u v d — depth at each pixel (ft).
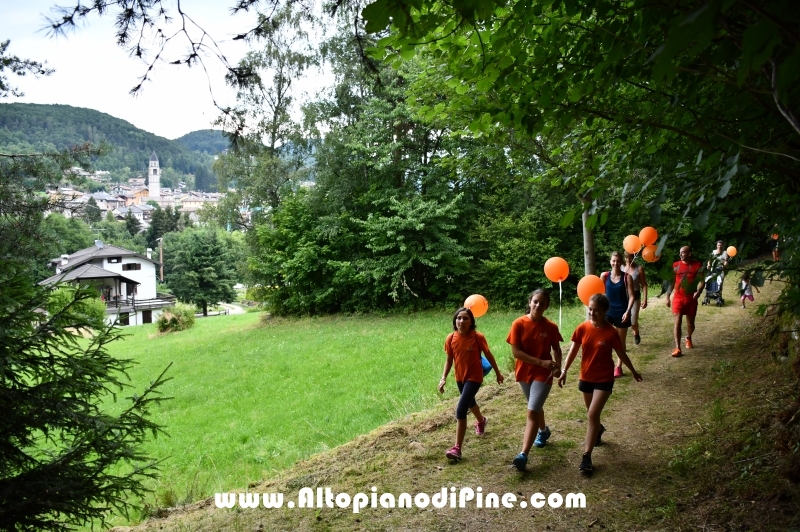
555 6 10.16
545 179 23.65
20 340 12.58
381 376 47.39
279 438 36.35
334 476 19.65
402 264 81.35
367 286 85.30
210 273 214.90
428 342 59.16
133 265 213.87
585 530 14.12
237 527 16.35
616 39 10.25
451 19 11.05
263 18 12.93
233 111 14.19
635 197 14.10
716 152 10.59
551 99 12.57
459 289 84.12
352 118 87.66
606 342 17.58
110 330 14.47
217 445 36.70
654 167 15.60
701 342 33.04
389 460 20.31
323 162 86.07
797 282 10.59
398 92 74.74
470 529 14.82
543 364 17.78
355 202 85.71
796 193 11.39
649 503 14.90
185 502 23.30
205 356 70.23
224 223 100.68
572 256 78.38
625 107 14.60
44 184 34.99
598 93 13.46
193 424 42.24
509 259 78.54
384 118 78.84
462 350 19.60
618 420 21.71
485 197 82.07
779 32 5.24
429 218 78.23
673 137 13.67
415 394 37.14
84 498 12.90
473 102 15.94
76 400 13.19
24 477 12.37
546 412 23.54
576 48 11.57
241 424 40.70
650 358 30.63
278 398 46.47
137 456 14.44
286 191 94.58
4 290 12.71
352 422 35.42
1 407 12.17
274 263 93.56
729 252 17.90
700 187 11.73
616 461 17.94
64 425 12.95
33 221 33.17
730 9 7.57
